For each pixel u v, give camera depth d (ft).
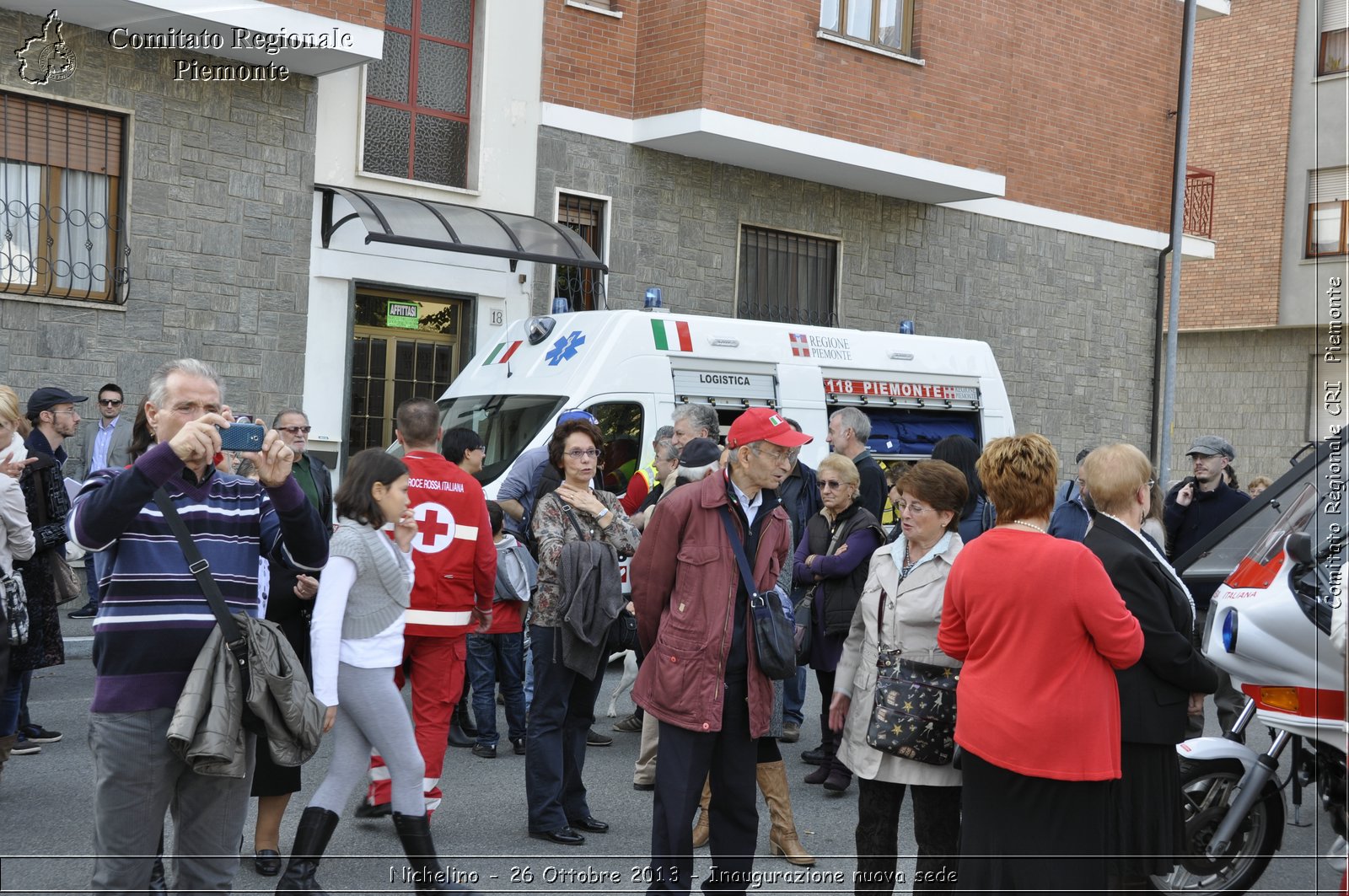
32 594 21.95
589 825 20.30
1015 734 13.44
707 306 49.88
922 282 56.18
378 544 16.05
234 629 13.11
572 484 20.20
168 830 19.66
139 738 12.78
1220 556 21.77
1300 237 66.03
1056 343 61.05
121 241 37.22
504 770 24.14
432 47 44.57
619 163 47.73
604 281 47.32
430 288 43.24
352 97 41.96
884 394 39.52
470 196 44.52
